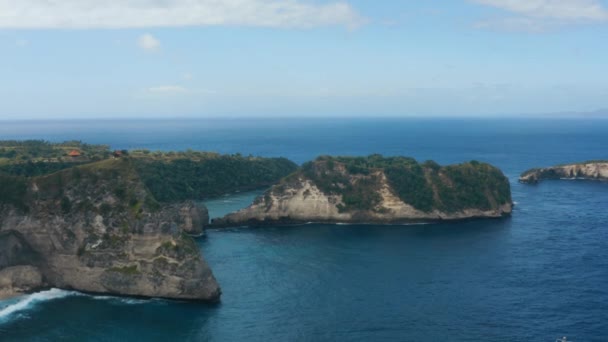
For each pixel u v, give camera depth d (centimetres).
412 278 9594
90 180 9475
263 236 13138
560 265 10294
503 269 10081
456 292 8856
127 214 9106
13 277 8706
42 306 8262
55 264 9019
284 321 7731
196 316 7919
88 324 7612
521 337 7169
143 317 7881
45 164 13812
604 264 10312
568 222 14300
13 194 9169
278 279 9600
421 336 7212
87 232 9038
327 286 9206
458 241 12431
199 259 8612
